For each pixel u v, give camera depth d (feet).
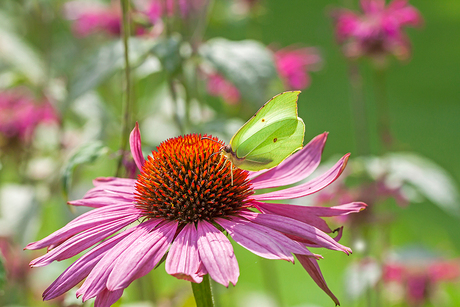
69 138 2.42
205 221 1.77
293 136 1.82
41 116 2.34
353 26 2.30
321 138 1.87
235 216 1.78
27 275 2.29
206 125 2.15
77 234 1.77
